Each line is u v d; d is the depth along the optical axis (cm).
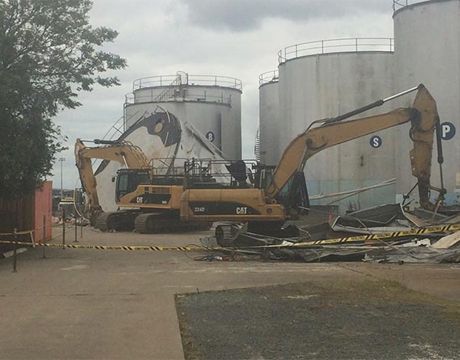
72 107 1991
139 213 3416
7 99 1736
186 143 4034
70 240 2736
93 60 2005
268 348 761
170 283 1328
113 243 2550
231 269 1608
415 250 1798
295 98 4131
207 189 2300
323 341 793
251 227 2292
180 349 753
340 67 3981
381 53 3972
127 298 1123
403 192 3272
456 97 3062
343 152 3888
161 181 3284
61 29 1927
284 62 4272
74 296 1148
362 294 1151
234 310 1000
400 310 991
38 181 2000
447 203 2964
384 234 1959
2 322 912
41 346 771
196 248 2075
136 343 784
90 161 3678
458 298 1106
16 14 1867
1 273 1524
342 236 2056
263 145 5175
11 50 1816
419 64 3180
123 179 3434
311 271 1540
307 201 2288
